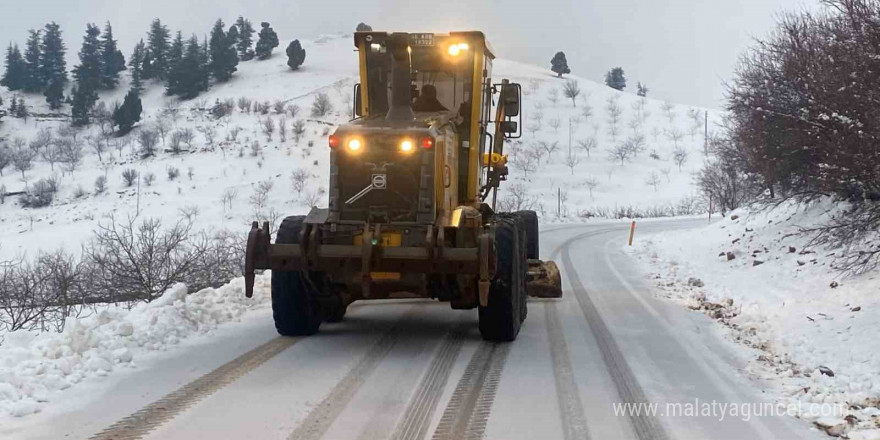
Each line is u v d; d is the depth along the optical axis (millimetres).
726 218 23000
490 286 7773
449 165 8078
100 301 11516
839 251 12078
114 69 119250
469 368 6848
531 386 6246
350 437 4914
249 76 108188
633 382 6426
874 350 7117
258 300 10492
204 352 7418
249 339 8102
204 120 81500
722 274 14188
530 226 12273
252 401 5699
